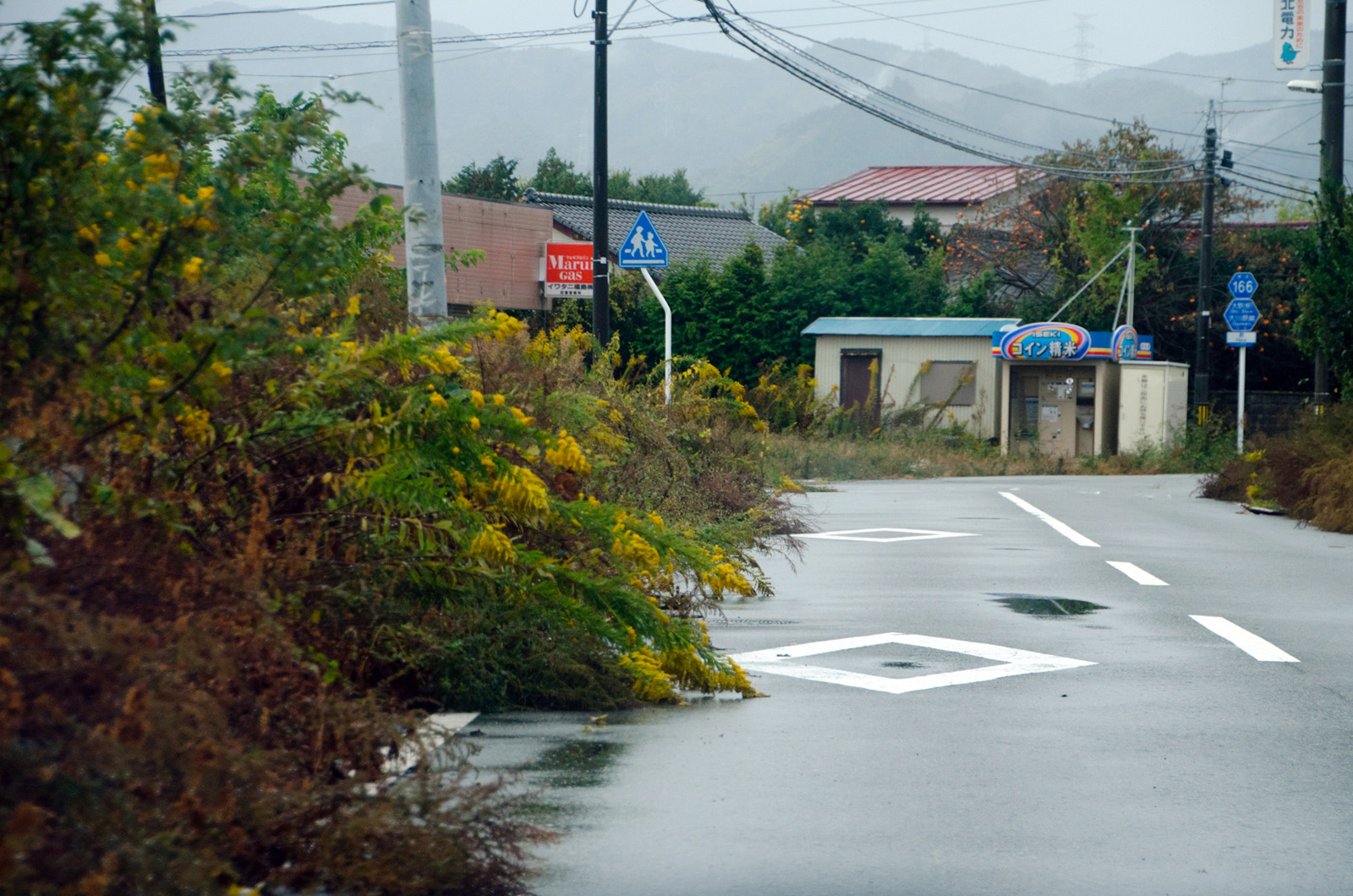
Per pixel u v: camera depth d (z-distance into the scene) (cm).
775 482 3256
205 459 966
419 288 2009
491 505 1187
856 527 3253
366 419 1036
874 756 1112
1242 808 969
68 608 649
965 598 2050
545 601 1201
